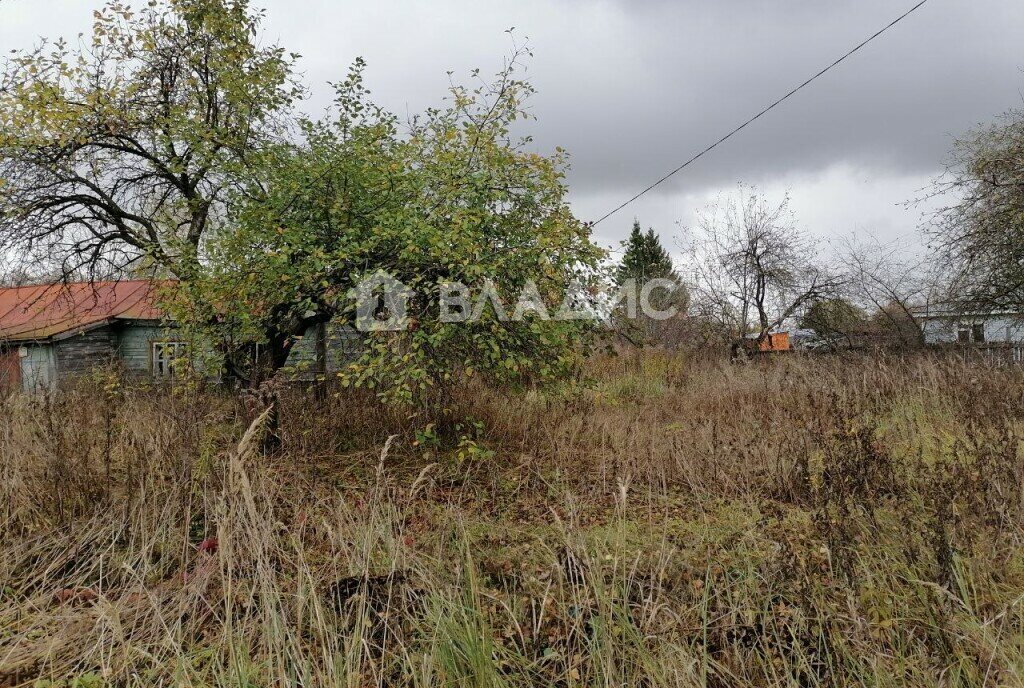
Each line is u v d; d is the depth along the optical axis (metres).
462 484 5.85
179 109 8.57
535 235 5.84
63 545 3.90
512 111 6.08
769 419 6.52
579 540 3.53
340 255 5.81
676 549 3.77
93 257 11.26
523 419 7.47
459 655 2.70
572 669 2.67
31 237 10.34
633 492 5.46
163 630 3.04
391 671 2.75
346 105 7.50
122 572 3.59
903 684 2.54
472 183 5.89
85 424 5.33
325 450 6.39
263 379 6.49
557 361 6.01
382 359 5.38
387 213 5.91
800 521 3.83
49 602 3.38
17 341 12.90
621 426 7.30
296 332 6.96
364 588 3.02
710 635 2.88
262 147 8.87
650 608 2.99
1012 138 10.99
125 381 7.16
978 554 3.25
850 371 8.91
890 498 4.01
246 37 10.34
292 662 2.66
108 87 10.20
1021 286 11.05
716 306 16.31
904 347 11.77
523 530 4.48
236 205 7.07
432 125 6.66
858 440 4.33
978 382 6.91
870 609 2.91
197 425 4.81
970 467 3.94
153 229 11.30
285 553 3.51
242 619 3.08
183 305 6.08
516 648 2.84
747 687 2.58
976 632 2.69
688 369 12.80
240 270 6.04
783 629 2.89
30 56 9.12
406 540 3.82
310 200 6.46
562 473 5.98
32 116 8.74
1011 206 10.62
